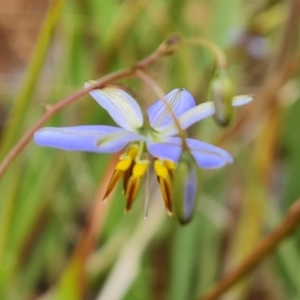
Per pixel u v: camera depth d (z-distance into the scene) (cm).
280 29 22
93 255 23
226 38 21
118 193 22
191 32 24
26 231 21
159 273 23
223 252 24
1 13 31
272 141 21
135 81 21
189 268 21
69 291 19
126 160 17
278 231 18
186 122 17
